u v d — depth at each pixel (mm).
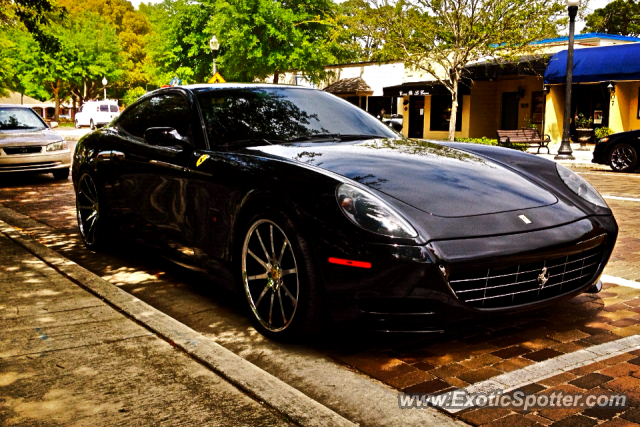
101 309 3328
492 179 3148
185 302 3709
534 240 2713
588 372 2584
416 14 19797
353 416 2227
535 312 3402
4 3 13086
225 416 2166
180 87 4160
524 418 2189
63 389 2375
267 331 3014
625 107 20359
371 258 2516
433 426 2133
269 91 4133
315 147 3414
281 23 29328
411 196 2795
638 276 4227
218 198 3260
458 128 26281
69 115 81500
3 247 4828
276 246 2924
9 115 11305
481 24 18719
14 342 2852
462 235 2615
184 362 2631
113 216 4559
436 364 2705
